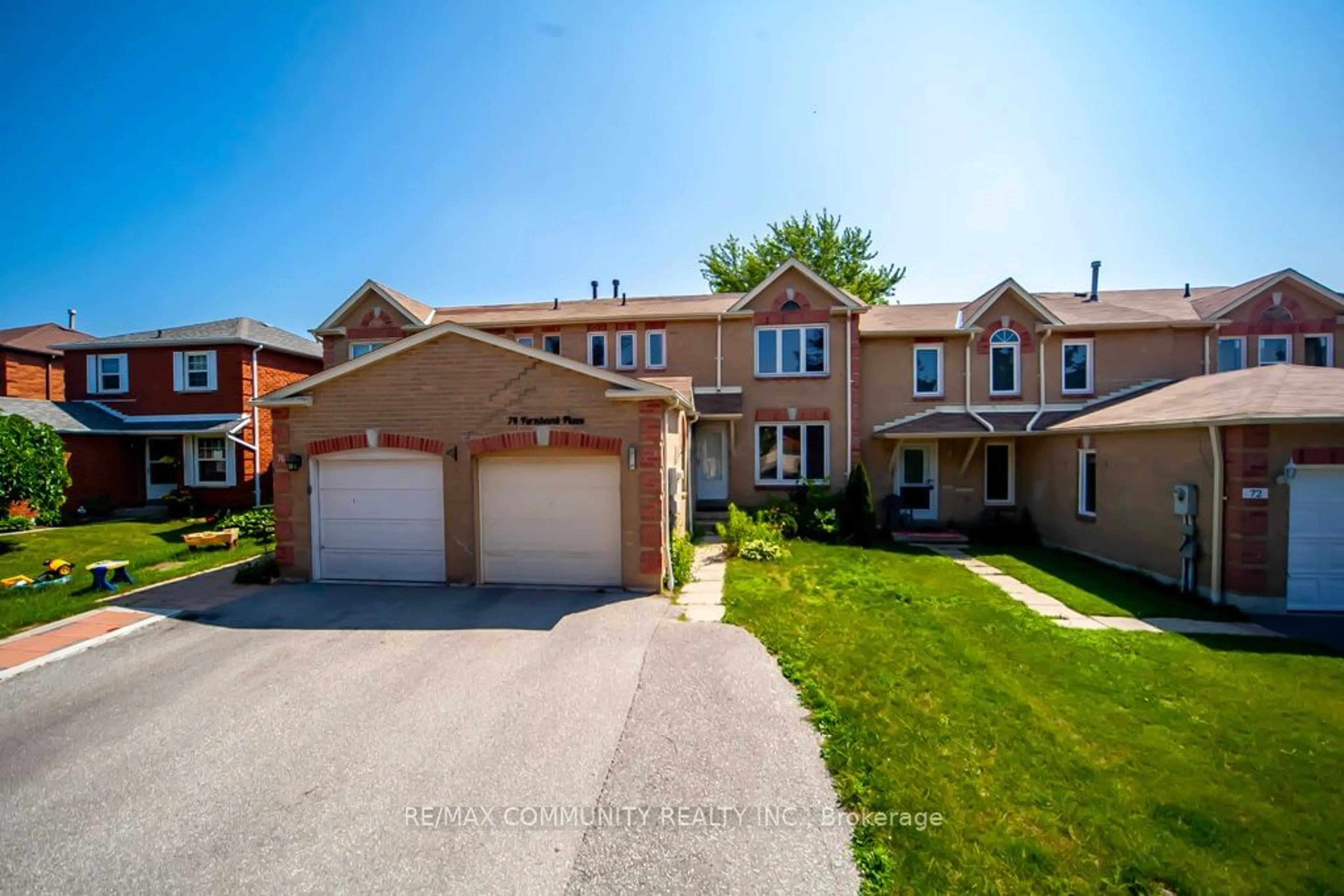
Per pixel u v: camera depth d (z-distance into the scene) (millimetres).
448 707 5742
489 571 10211
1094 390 16641
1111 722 5547
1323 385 10156
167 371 20672
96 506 18969
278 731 5371
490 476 10188
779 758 4844
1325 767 4852
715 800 4332
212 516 18203
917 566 12234
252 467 20562
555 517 10062
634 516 9727
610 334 17703
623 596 9391
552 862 3764
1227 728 5480
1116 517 12469
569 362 9680
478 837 3992
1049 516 15219
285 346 22000
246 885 3621
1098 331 16625
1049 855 3783
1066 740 5207
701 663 6676
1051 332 16734
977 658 6949
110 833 4086
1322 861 3799
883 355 17250
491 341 9867
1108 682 6477
